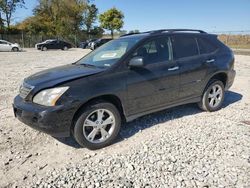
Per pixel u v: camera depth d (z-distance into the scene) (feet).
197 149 12.63
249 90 24.97
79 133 12.38
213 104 18.39
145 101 14.47
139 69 13.96
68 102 11.73
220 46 18.67
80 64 15.61
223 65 18.11
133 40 14.97
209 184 9.93
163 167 11.10
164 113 17.93
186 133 14.55
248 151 12.41
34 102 12.17
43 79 12.78
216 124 15.90
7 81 29.63
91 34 181.68
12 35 140.87
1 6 155.22
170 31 16.29
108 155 12.34
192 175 10.51
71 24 166.30
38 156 12.36
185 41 16.61
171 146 12.98
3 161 11.87
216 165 11.22
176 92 15.85
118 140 13.91
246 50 88.33
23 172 11.04
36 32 158.81
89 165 11.46
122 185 9.93
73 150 12.92
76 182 10.19
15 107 12.83
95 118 12.96
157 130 15.08
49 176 10.67
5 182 10.36
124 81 13.34
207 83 17.60
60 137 13.03
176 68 15.51
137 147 13.01
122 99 13.42
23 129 15.29
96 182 10.16
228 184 9.91
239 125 15.70
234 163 11.38
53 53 85.10
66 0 167.53
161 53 15.23
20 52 90.84
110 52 15.01
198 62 16.67
